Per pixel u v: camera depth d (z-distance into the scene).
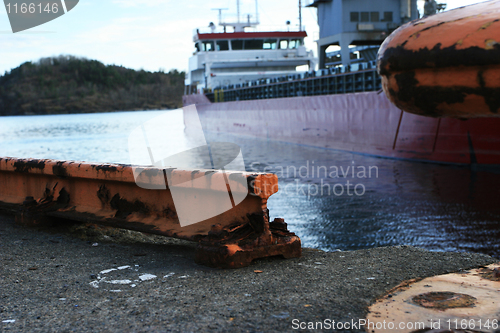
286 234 3.45
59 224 4.82
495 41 1.13
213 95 42.12
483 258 3.20
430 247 5.89
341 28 30.33
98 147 26.78
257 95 36.75
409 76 1.33
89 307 2.50
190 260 3.45
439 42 1.23
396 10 30.38
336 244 6.29
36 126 72.50
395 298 2.45
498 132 12.34
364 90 21.45
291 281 2.81
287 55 44.22
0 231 4.60
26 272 3.22
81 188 4.55
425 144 15.08
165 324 2.21
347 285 2.70
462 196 9.27
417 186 10.64
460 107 1.27
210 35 43.25
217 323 2.20
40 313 2.44
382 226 7.12
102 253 3.75
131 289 2.79
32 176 5.07
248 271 3.06
